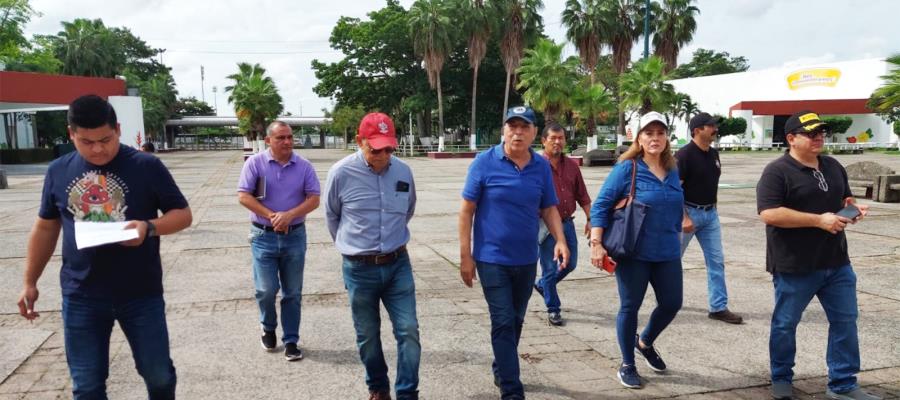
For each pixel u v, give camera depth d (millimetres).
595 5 42719
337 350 4582
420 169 28844
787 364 3693
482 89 53500
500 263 3543
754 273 6898
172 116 82812
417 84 48656
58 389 3889
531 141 3598
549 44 32875
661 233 3729
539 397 3770
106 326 2771
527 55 44781
